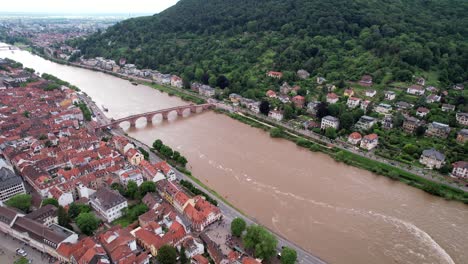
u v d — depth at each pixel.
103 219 192.62
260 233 168.12
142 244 170.88
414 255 178.50
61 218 179.62
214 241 179.00
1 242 172.25
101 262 146.25
